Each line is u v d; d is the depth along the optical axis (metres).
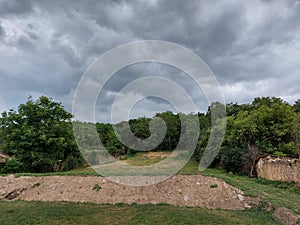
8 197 9.32
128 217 6.79
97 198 8.56
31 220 6.50
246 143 16.73
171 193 8.83
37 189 9.67
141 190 8.88
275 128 16.06
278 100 22.12
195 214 6.98
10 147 15.42
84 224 6.30
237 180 11.01
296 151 14.50
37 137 15.56
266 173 13.47
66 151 17.56
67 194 9.02
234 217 7.08
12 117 15.64
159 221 6.43
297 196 9.59
